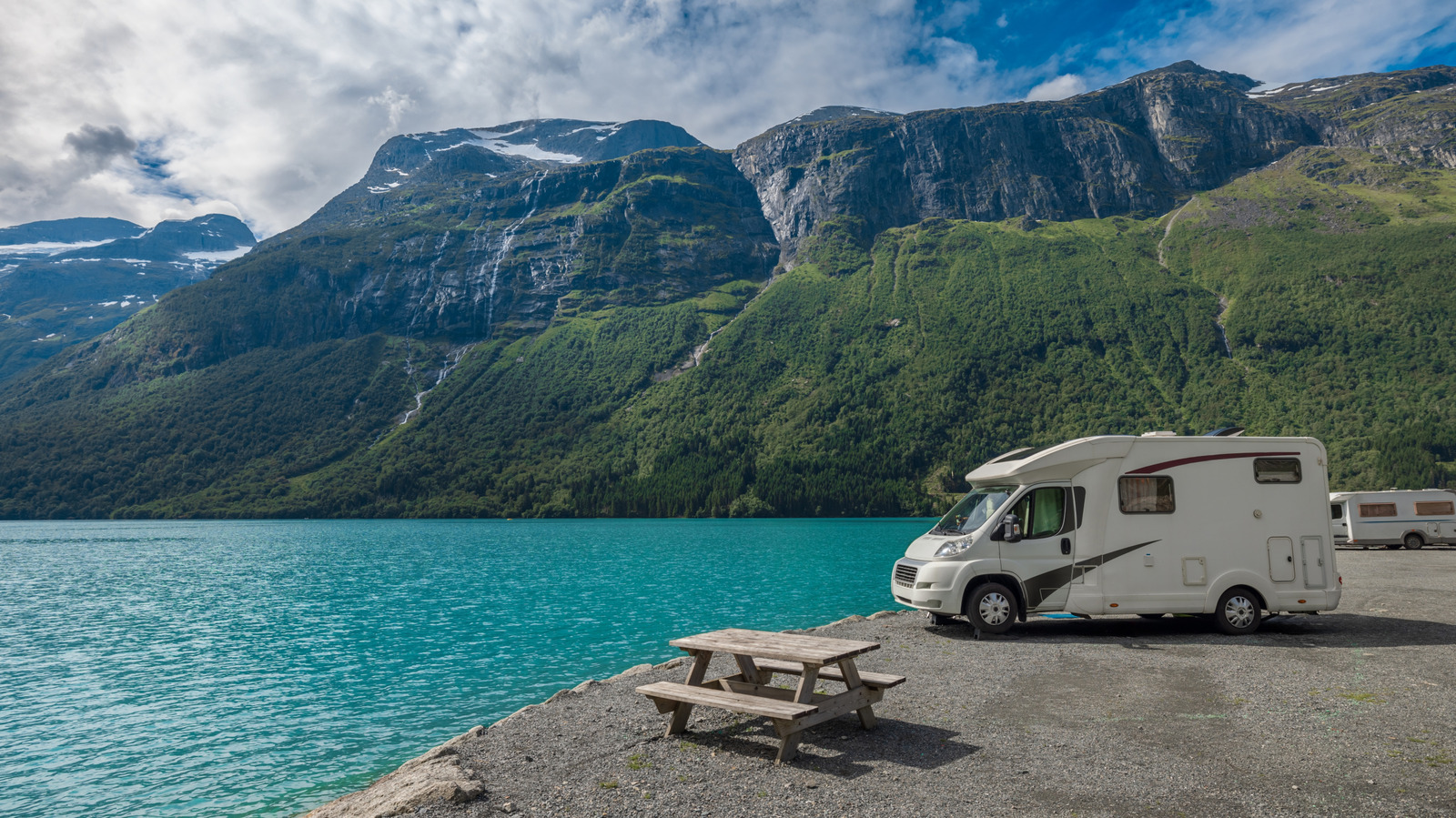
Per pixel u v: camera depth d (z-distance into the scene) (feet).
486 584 156.66
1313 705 30.86
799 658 25.09
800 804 21.08
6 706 63.67
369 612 117.29
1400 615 56.13
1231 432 51.44
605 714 33.01
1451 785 21.48
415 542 349.41
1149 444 50.47
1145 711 30.63
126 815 39.11
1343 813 19.63
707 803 21.53
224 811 38.93
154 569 214.69
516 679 66.80
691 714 32.01
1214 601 49.06
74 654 88.28
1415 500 147.13
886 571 173.99
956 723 29.19
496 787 23.50
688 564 200.44
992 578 50.31
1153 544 49.62
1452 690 33.14
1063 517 50.11
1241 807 20.15
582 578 165.78
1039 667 39.88
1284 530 50.03
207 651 88.12
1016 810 20.24
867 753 25.63
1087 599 49.16
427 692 62.95
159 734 53.36
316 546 330.34
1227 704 31.37
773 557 226.58
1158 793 21.29
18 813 40.01
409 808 21.74
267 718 56.44
